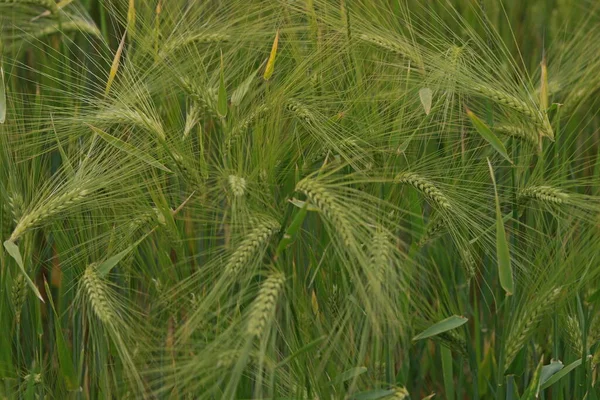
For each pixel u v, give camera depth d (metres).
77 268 1.67
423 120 1.61
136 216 1.60
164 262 1.62
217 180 1.57
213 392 1.55
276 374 1.56
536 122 1.61
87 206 1.61
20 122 1.70
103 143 1.64
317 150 1.62
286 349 1.59
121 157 1.61
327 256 1.60
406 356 1.66
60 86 1.79
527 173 1.70
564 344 1.71
